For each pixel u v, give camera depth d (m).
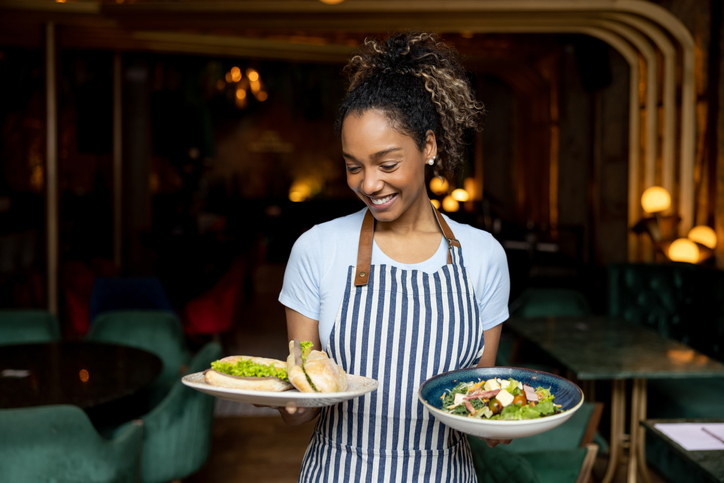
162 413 2.29
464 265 1.22
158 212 10.56
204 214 11.66
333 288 1.20
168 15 5.31
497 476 1.76
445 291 1.19
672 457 2.96
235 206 12.62
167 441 2.31
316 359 1.01
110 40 6.40
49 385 2.30
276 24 5.36
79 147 8.37
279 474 3.23
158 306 4.11
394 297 1.18
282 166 14.10
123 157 8.41
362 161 1.07
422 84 1.13
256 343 6.00
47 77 5.68
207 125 11.49
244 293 8.02
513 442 2.23
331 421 1.21
